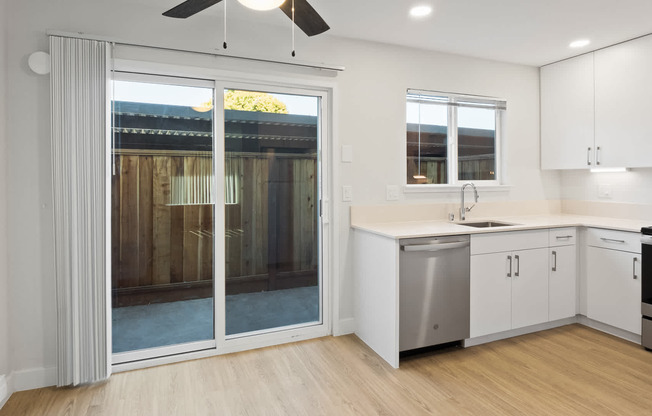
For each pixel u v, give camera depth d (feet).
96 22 7.88
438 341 8.88
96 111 7.62
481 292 9.34
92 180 7.64
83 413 6.76
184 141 8.93
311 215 10.23
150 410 6.86
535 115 12.71
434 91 11.18
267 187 9.72
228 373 8.21
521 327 10.05
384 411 6.79
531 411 6.73
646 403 6.93
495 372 8.14
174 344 8.95
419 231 8.94
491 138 12.41
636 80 10.07
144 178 8.63
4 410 6.82
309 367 8.46
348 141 10.14
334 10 8.49
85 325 7.67
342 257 10.21
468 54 11.40
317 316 10.39
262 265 9.75
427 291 8.71
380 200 10.53
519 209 12.48
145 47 8.20
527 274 9.93
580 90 11.44
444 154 11.73
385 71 10.51
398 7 8.35
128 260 8.57
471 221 11.26
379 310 9.02
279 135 9.80
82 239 7.61
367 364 8.59
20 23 7.32
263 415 6.71
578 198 12.73
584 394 7.26
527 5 8.27
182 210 8.97
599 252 10.19
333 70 9.91
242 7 8.39
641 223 10.37
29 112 7.41
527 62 12.19
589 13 8.67
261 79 9.21
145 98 8.59
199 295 9.20
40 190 7.53
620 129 10.44
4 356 7.13
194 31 8.62
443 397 7.22
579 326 10.77
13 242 7.38
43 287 7.61
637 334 9.46
